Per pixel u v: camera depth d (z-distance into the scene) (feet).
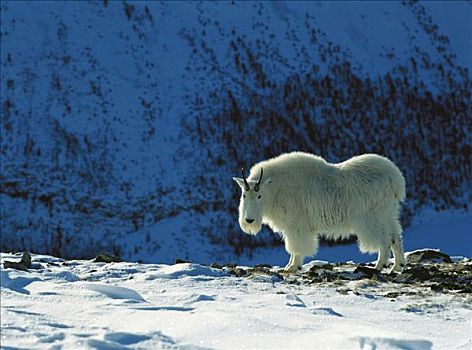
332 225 92.99
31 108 393.09
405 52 499.92
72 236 328.49
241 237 322.55
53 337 43.68
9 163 357.00
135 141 384.27
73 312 52.11
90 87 416.05
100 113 398.62
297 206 92.89
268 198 93.20
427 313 61.00
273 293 65.92
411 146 410.31
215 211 347.36
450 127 434.30
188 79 432.66
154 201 348.59
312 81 437.99
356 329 49.44
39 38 447.01
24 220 331.77
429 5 571.28
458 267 92.89
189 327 48.39
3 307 52.54
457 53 520.42
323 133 403.54
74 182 353.92
